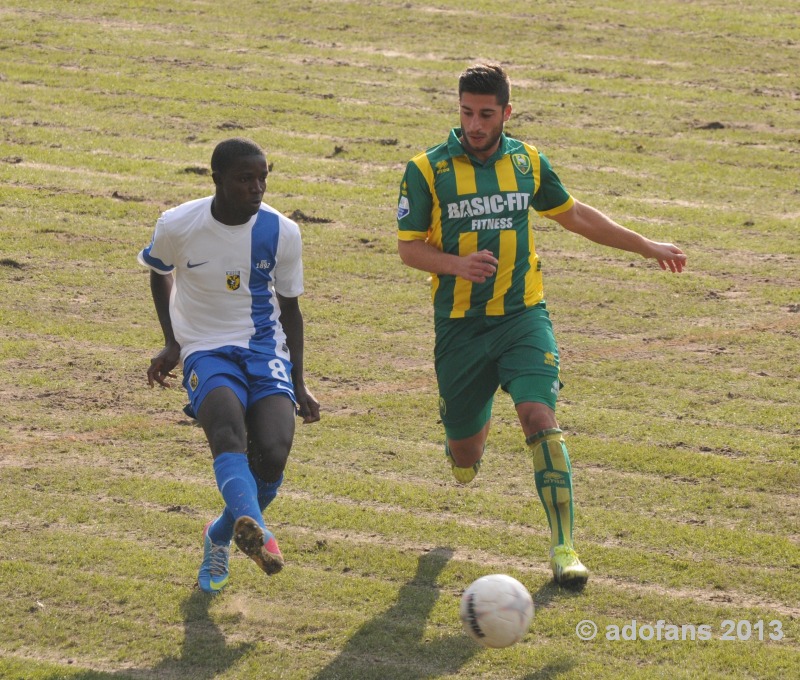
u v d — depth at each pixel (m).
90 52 53.62
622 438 24.28
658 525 20.55
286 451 16.39
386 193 40.16
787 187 41.78
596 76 52.88
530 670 16.06
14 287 31.80
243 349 17.03
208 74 51.56
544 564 19.20
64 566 18.72
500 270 18.66
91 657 16.27
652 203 39.97
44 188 39.09
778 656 16.48
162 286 17.55
